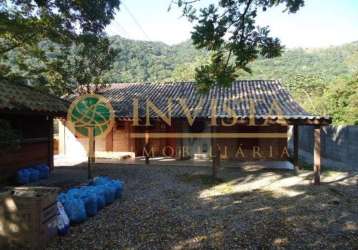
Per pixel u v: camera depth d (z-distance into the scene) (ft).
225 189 35.76
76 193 25.17
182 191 34.63
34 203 18.72
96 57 49.93
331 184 38.58
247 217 25.29
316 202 29.96
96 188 27.94
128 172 46.80
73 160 59.82
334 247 19.40
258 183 39.17
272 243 20.03
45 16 45.78
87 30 47.21
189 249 19.17
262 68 185.68
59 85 52.16
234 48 17.31
